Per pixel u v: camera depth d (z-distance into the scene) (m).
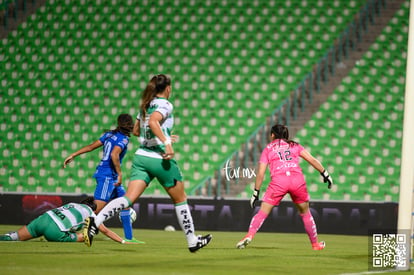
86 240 21.75
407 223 22.16
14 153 68.88
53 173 67.38
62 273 17.50
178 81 72.31
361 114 68.62
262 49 74.06
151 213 55.09
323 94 70.19
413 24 22.58
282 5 77.31
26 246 28.05
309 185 63.78
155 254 25.72
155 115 21.28
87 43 76.00
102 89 72.38
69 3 79.12
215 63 73.38
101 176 31.58
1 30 77.88
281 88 71.25
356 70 71.81
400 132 67.56
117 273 17.89
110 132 31.61
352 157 65.75
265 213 29.83
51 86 73.06
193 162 66.44
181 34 75.69
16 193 55.97
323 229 53.69
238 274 18.77
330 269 21.41
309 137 67.12
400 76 71.38
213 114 69.75
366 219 53.25
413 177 22.31
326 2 77.31
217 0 77.94
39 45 76.38
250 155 66.94
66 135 69.69
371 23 75.69
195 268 20.17
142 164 21.97
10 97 72.62
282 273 19.53
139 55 74.56
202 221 54.88
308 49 74.00
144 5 78.25
